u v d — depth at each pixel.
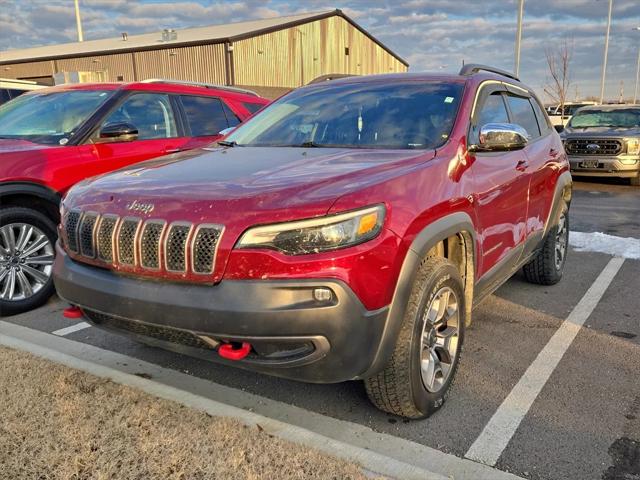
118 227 2.74
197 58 32.16
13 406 2.95
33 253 4.73
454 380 3.34
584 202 10.80
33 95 5.96
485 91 4.08
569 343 4.04
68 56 36.41
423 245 2.73
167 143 5.70
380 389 2.83
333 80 4.66
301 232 2.43
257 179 2.80
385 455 2.68
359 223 2.48
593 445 2.80
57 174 4.73
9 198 4.55
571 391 3.34
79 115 5.30
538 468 2.63
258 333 2.40
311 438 2.73
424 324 2.83
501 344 4.03
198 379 3.50
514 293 5.19
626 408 3.15
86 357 3.80
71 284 2.91
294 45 35.31
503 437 2.88
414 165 2.99
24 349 3.70
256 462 2.51
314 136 3.87
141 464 2.49
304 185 2.63
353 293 2.44
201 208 2.58
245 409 3.12
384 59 44.31
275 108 4.46
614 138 12.73
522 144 3.57
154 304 2.57
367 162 3.02
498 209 3.71
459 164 3.30
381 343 2.58
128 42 38.19
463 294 3.23
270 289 2.40
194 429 2.76
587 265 6.15
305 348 2.48
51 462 2.50
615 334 4.21
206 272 2.50
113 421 2.81
